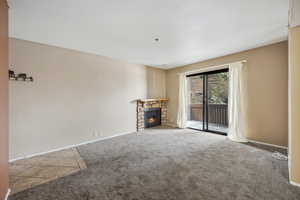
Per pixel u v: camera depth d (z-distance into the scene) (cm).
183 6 188
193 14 207
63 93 338
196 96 525
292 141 194
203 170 230
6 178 170
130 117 483
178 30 256
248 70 369
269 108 339
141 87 517
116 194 175
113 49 354
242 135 372
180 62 486
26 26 238
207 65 458
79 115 365
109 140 397
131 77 487
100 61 407
